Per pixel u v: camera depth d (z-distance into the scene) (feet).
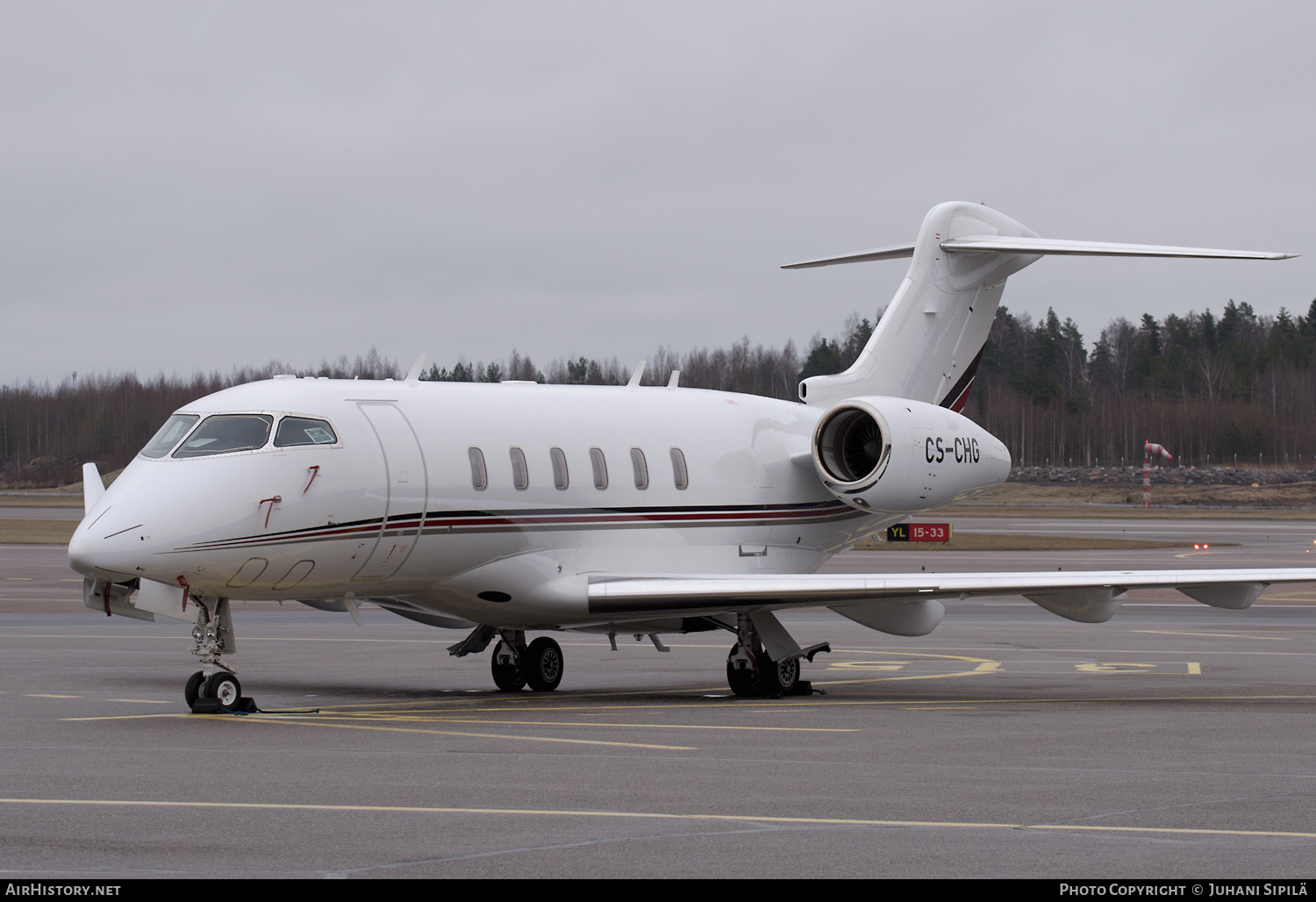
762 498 187.62
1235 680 181.37
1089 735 127.34
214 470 139.85
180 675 180.65
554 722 136.56
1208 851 78.54
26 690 163.94
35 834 82.12
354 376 162.81
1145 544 529.86
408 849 78.43
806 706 152.87
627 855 77.36
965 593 157.28
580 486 167.53
